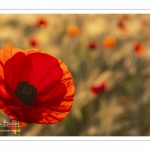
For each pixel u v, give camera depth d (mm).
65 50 1175
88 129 1026
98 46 1222
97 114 1070
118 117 1081
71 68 1136
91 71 1157
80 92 1086
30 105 587
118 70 1186
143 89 1136
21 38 1174
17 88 588
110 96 1115
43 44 1157
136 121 1080
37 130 972
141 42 1260
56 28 1228
